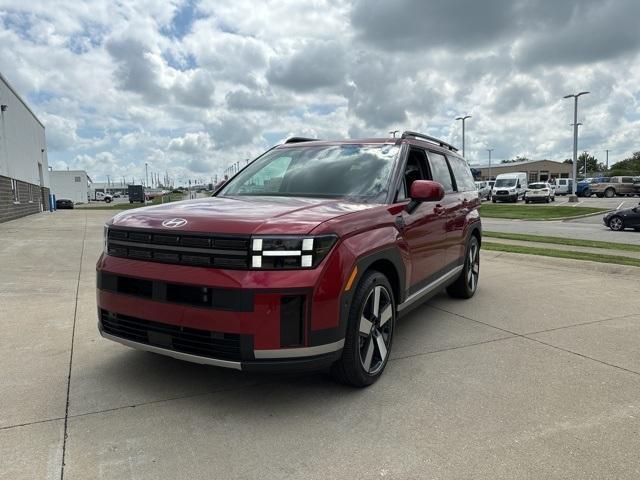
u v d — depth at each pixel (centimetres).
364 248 333
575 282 750
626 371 391
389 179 419
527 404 330
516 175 4378
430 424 300
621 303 615
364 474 248
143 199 7806
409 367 395
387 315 374
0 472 245
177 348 309
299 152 489
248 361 291
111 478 242
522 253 992
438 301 626
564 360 414
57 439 278
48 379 359
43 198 4031
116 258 340
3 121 2308
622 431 294
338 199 402
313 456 264
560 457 265
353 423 300
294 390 346
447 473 249
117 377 363
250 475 246
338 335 310
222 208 348
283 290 289
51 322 505
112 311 335
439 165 545
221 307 290
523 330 500
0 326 490
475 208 644
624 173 9931
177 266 308
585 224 2216
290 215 320
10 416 303
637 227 1784
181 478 243
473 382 366
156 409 315
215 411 313
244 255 291
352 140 490
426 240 454
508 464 258
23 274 779
